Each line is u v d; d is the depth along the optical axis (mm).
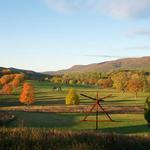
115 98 146000
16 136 11852
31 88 112375
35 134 12383
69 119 65438
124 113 80625
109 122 61219
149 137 15883
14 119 57500
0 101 126875
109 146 12289
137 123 60188
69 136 13000
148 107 50406
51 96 155375
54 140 11805
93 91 191000
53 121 60938
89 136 13539
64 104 117125
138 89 158500
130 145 13211
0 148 10406
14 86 173250
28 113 73562
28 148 10641
